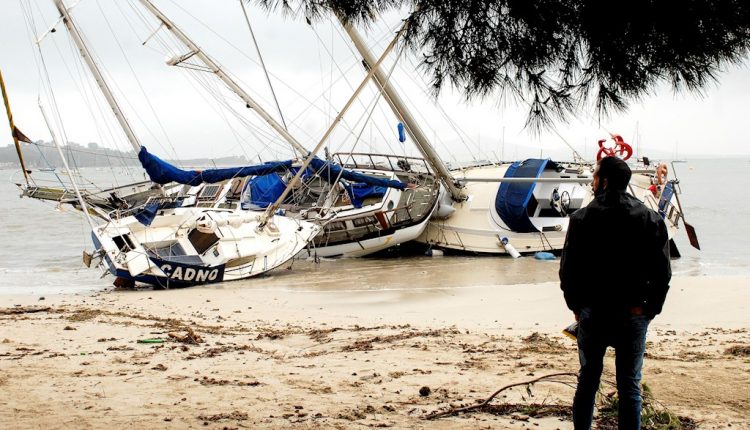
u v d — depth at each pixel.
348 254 27.02
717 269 22.34
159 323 12.96
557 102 4.59
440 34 4.64
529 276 21.41
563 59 4.52
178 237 21.45
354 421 5.88
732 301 14.65
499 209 27.05
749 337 9.98
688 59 4.26
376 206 26.20
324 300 17.25
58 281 21.80
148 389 7.15
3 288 20.23
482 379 7.31
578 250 4.64
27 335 11.12
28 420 5.95
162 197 24.47
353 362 8.54
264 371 8.08
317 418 5.99
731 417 5.59
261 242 22.53
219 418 6.02
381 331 11.52
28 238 34.81
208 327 12.55
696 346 9.11
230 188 30.34
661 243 4.53
